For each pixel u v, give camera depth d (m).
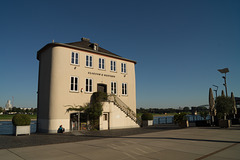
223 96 25.09
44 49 21.81
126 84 26.73
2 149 10.05
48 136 15.90
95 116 21.28
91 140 12.97
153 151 8.82
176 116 23.00
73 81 21.14
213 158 7.41
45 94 20.52
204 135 14.30
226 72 26.53
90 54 23.20
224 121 20.78
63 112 19.73
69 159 7.64
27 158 7.94
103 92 22.34
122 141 12.08
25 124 16.91
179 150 8.97
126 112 24.75
